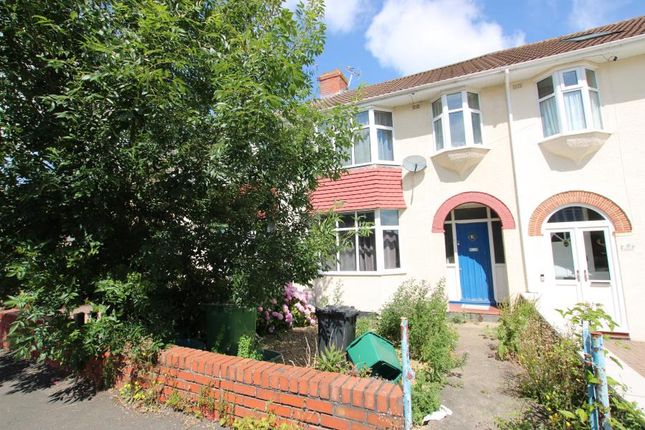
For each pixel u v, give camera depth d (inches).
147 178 168.4
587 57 337.7
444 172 413.4
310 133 186.5
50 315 148.6
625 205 323.6
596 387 122.1
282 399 126.1
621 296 319.9
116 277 161.3
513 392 178.9
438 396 169.0
